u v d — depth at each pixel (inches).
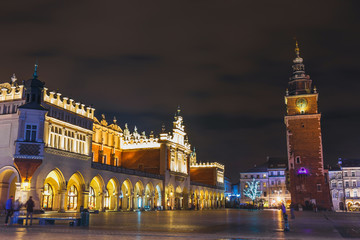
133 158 3176.7
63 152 1866.4
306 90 3440.0
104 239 609.0
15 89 1775.3
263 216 1758.1
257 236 716.0
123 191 2581.2
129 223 1067.3
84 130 2119.8
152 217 1501.0
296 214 2167.8
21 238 603.8
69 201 2038.6
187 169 3649.1
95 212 1907.0
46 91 1850.4
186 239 644.1
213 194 4399.6
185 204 3553.2
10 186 1784.0
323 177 3186.5
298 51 3654.0
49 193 1902.1
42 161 1683.1
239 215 1891.0
